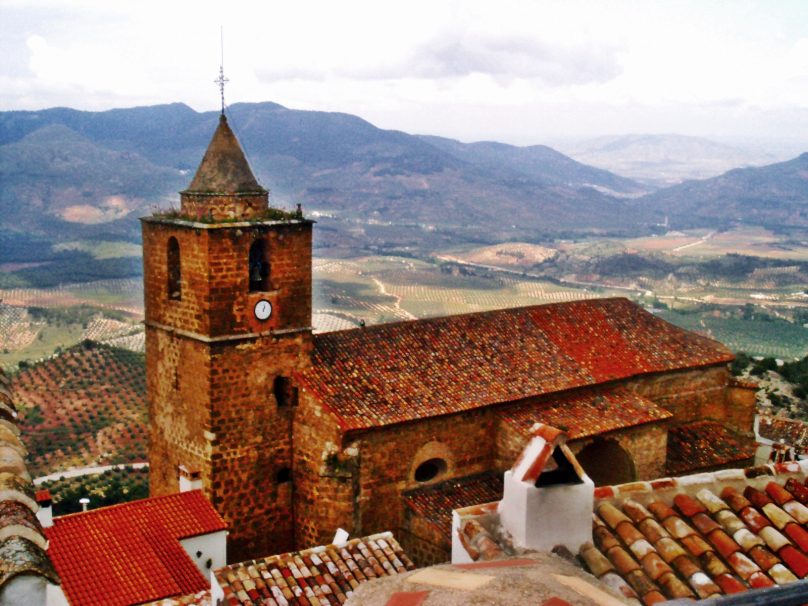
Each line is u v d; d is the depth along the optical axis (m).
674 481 14.18
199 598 23.38
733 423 46.06
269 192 36.47
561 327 43.41
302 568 22.14
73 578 27.33
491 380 37.94
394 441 34.59
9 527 8.73
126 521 30.53
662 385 43.41
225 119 35.78
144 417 95.19
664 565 12.25
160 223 34.41
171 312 34.81
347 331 38.22
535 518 11.96
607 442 38.22
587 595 8.14
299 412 35.16
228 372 33.53
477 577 8.48
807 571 12.48
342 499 33.47
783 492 14.30
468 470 37.03
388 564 22.98
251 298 33.66
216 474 33.84
